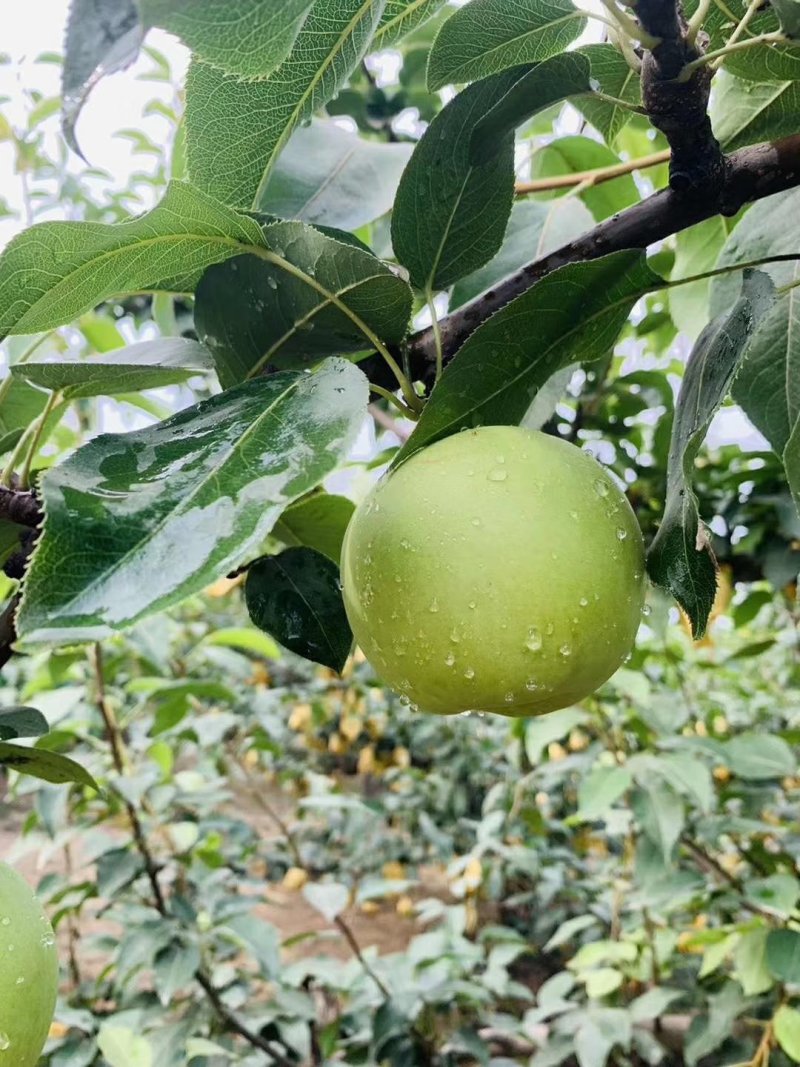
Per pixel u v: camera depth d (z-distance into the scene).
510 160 0.25
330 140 0.42
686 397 0.24
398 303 0.24
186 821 0.80
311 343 0.27
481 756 1.33
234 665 0.97
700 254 0.46
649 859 0.62
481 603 0.20
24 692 0.77
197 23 0.15
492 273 0.44
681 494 0.22
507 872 1.10
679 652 0.87
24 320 0.23
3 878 0.24
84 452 0.17
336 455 0.17
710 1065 0.78
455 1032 0.72
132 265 0.24
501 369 0.24
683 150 0.23
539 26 0.27
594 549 0.21
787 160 0.23
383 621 0.22
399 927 1.31
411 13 0.29
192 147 0.27
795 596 0.65
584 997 0.83
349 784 1.68
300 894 1.40
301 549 0.31
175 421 0.19
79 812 0.77
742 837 0.78
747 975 0.54
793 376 0.35
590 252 0.25
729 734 0.95
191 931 0.62
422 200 0.26
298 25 0.16
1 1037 0.22
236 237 0.23
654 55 0.21
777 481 0.60
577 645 0.21
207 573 0.15
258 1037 0.67
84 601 0.15
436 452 0.22
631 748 0.78
